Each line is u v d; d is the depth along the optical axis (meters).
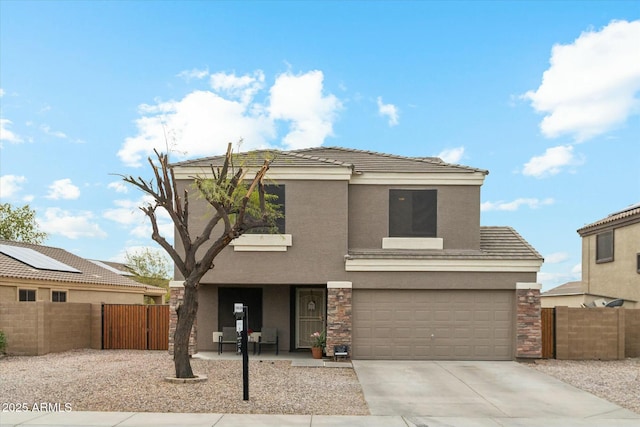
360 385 14.56
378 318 19.06
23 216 45.19
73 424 10.37
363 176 20.06
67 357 19.88
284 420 10.82
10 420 10.64
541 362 18.75
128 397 12.49
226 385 13.94
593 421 11.20
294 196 19.23
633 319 20.69
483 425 10.80
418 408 12.14
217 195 14.03
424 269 18.97
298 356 19.64
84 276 28.77
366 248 20.00
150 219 14.83
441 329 19.03
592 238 30.27
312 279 19.03
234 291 20.81
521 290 18.83
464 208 20.05
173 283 19.66
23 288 23.42
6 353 20.38
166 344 22.53
